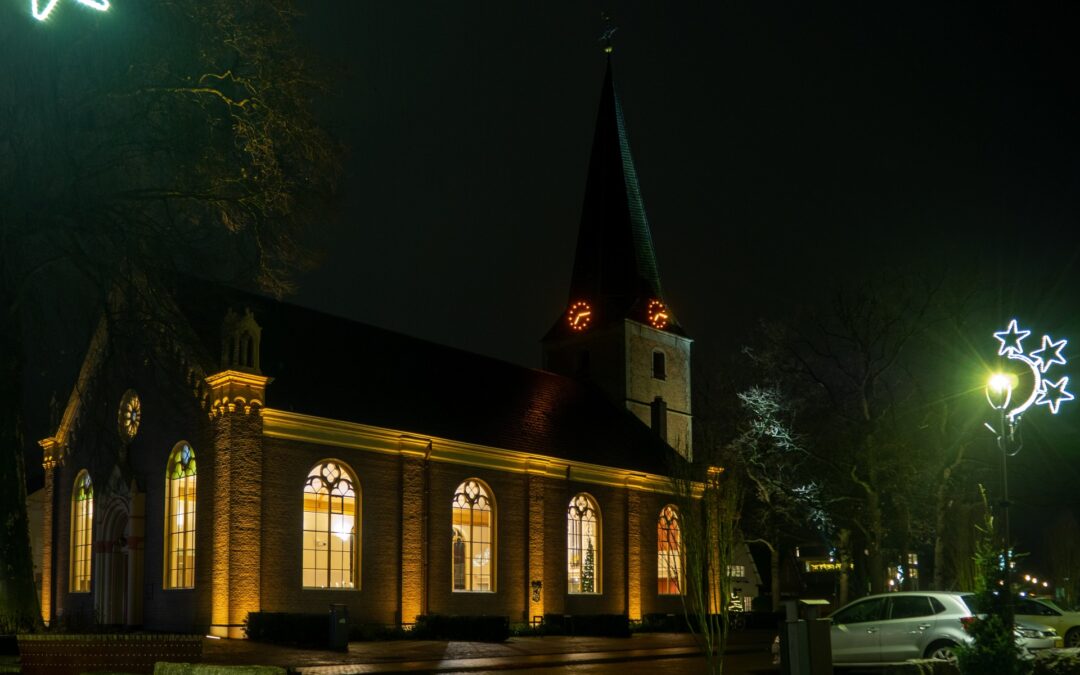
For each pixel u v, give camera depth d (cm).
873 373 4472
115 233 2472
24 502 2428
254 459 3303
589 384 5722
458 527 3950
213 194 2572
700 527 1856
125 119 2427
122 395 3794
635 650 3209
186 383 3481
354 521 3597
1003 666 1474
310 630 2938
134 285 2677
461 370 4662
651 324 5822
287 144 2616
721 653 1664
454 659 2727
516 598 4119
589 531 4572
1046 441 4062
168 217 2628
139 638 1658
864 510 4588
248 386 3325
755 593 7188
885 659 2139
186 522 3409
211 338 3556
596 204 6119
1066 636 2508
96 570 3731
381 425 3722
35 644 1691
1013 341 1983
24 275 2433
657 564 4862
